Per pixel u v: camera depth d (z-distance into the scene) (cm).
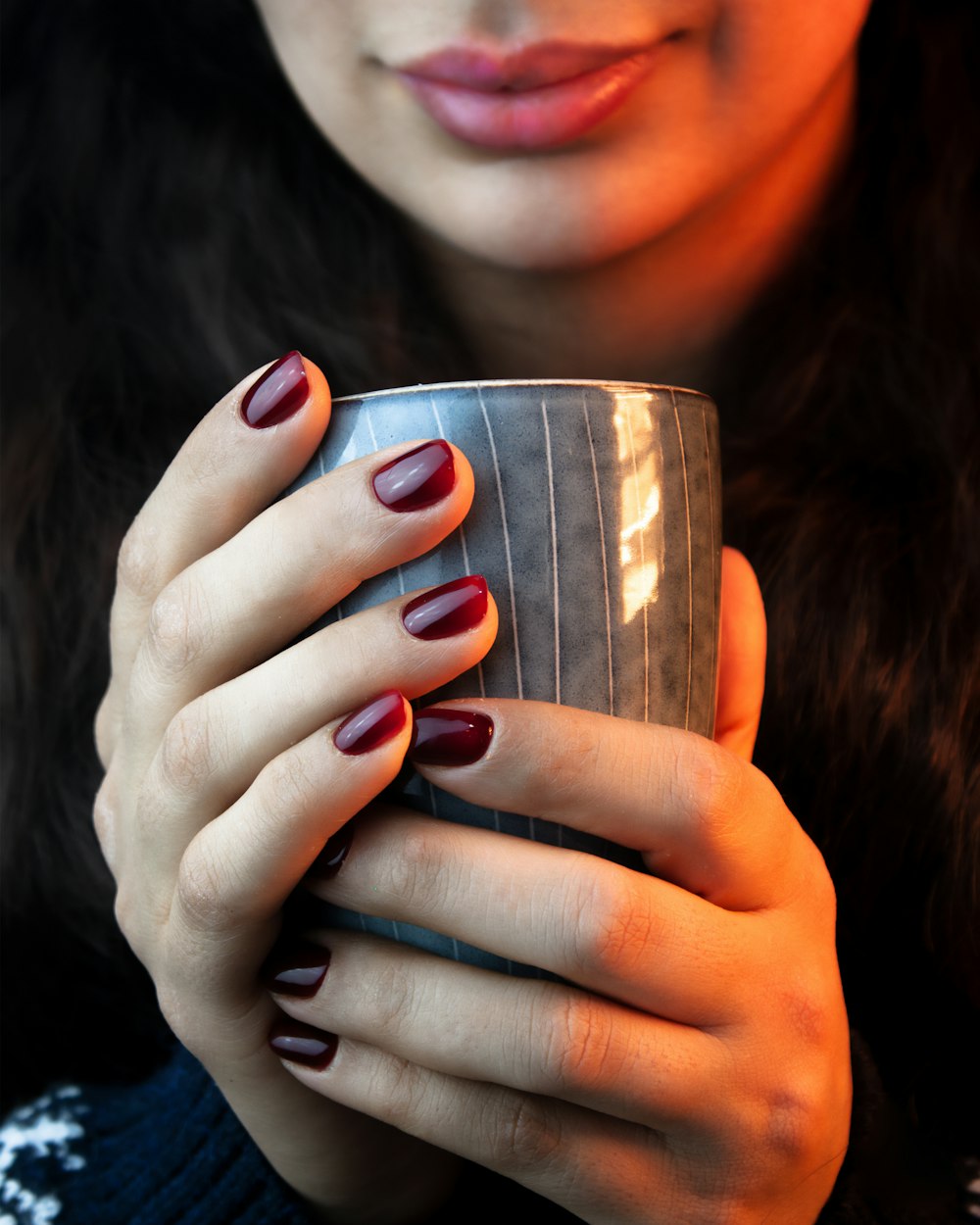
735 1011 40
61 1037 63
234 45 63
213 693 40
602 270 53
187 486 40
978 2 55
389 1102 41
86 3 64
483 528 37
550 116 47
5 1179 52
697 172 49
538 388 37
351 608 39
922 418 56
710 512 39
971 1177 49
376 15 48
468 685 38
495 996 39
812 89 49
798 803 55
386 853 39
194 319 65
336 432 39
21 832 64
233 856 39
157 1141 50
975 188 56
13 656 64
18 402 65
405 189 51
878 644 54
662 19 46
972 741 54
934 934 54
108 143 66
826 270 56
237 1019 42
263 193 63
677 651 39
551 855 39
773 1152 40
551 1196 41
